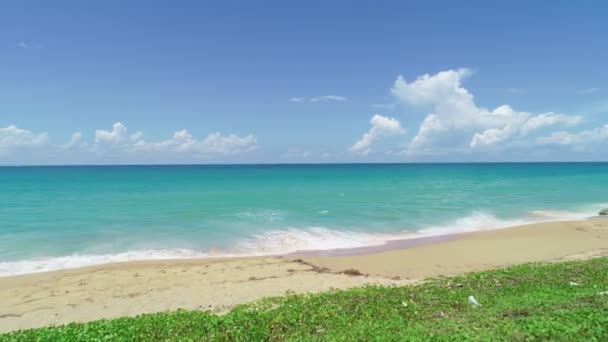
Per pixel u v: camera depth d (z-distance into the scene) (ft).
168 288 40.19
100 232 67.26
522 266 41.29
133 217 81.56
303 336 22.25
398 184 184.34
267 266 49.19
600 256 51.65
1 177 239.30
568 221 83.35
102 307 34.58
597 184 181.57
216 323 25.49
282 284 40.86
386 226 76.89
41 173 313.53
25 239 61.62
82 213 86.17
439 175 286.46
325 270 47.65
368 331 21.94
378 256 54.90
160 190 144.05
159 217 81.82
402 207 100.63
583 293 28.45
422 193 136.87
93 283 41.91
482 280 34.96
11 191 137.18
